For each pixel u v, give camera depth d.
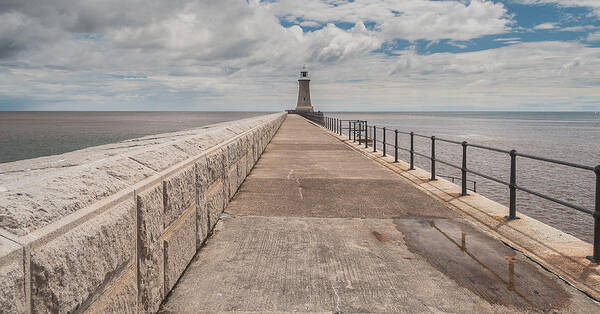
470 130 86.94
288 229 5.79
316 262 4.57
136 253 2.90
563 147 43.81
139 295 2.97
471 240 5.35
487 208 6.99
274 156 14.66
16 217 1.79
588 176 22.31
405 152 33.59
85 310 2.17
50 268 1.80
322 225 6.02
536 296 3.76
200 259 4.57
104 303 2.40
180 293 3.72
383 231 5.75
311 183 9.38
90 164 2.81
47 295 1.79
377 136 60.00
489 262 4.58
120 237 2.55
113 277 2.53
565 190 18.50
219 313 3.40
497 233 5.65
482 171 23.91
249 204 7.22
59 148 42.06
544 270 4.34
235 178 8.12
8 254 1.56
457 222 6.21
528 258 4.69
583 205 15.72
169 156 4.10
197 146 5.36
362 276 4.20
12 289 1.55
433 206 7.23
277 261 4.58
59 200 2.12
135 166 3.23
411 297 3.75
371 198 7.87
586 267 4.39
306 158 14.12
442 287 3.95
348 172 11.06
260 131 14.35
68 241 1.97
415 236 5.52
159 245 3.36
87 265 2.12
